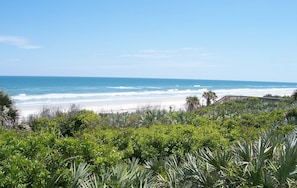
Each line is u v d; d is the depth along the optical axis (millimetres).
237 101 30594
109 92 69688
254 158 5922
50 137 6391
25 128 14180
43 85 96250
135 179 4953
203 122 15047
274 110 21219
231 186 5672
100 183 4719
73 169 5359
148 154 9281
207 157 6195
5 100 16219
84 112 16125
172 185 5559
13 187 4594
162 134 10055
